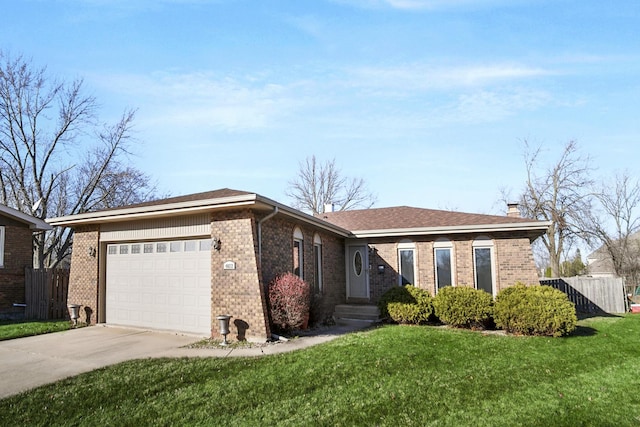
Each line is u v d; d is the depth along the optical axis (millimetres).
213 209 10297
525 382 6871
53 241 27594
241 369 7379
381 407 5762
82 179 28797
